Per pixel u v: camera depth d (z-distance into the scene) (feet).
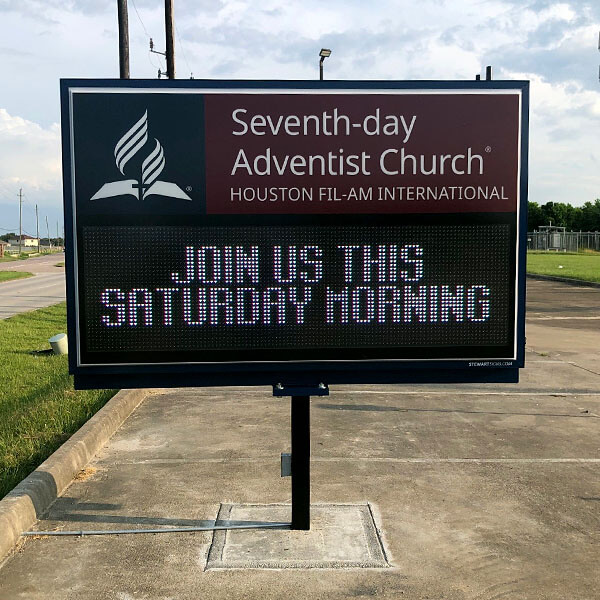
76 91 13.34
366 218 13.94
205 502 16.38
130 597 12.07
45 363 36.55
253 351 14.03
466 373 14.47
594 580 12.71
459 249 14.14
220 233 13.78
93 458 19.97
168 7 59.77
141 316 13.78
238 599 11.96
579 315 59.47
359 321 14.15
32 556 13.62
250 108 13.65
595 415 25.40
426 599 11.99
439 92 13.84
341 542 14.03
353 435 22.35
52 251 364.79
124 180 13.53
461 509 16.02
